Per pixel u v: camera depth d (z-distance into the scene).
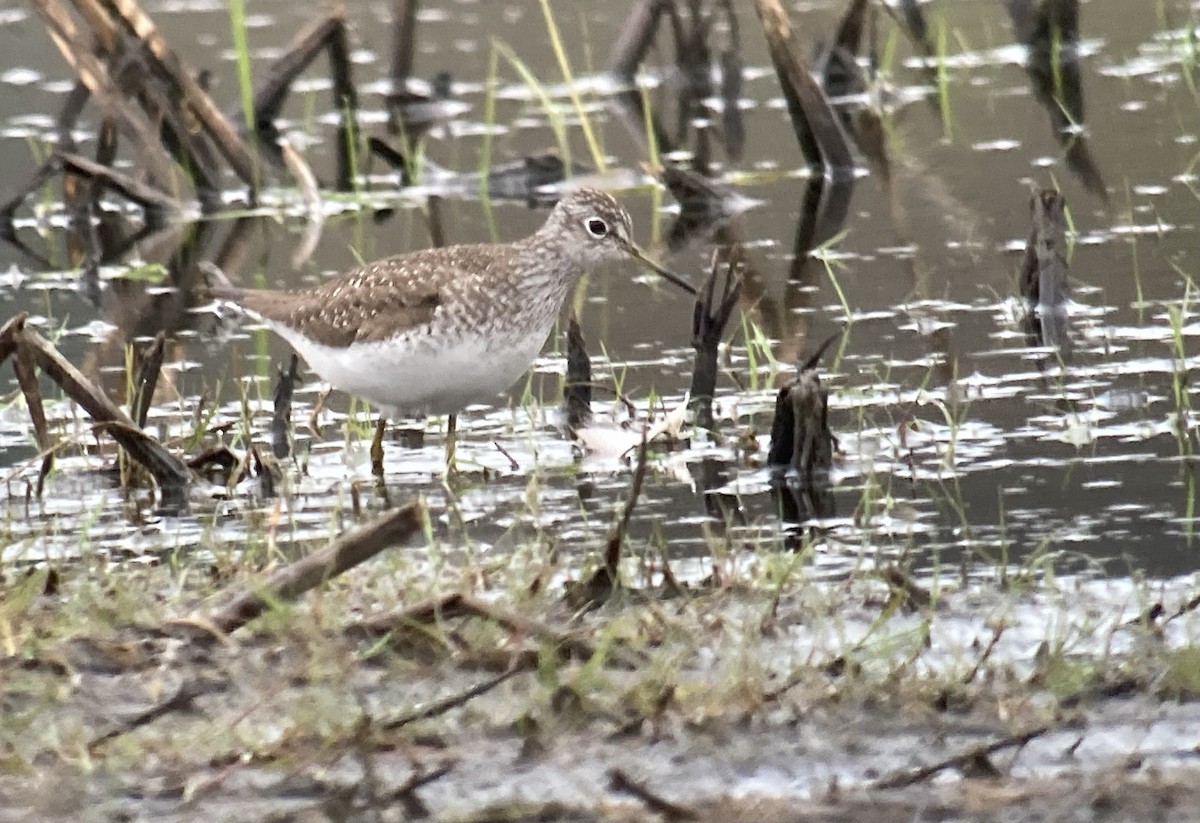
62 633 9.17
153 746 8.14
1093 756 8.02
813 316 15.78
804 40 24.09
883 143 21.03
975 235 17.73
